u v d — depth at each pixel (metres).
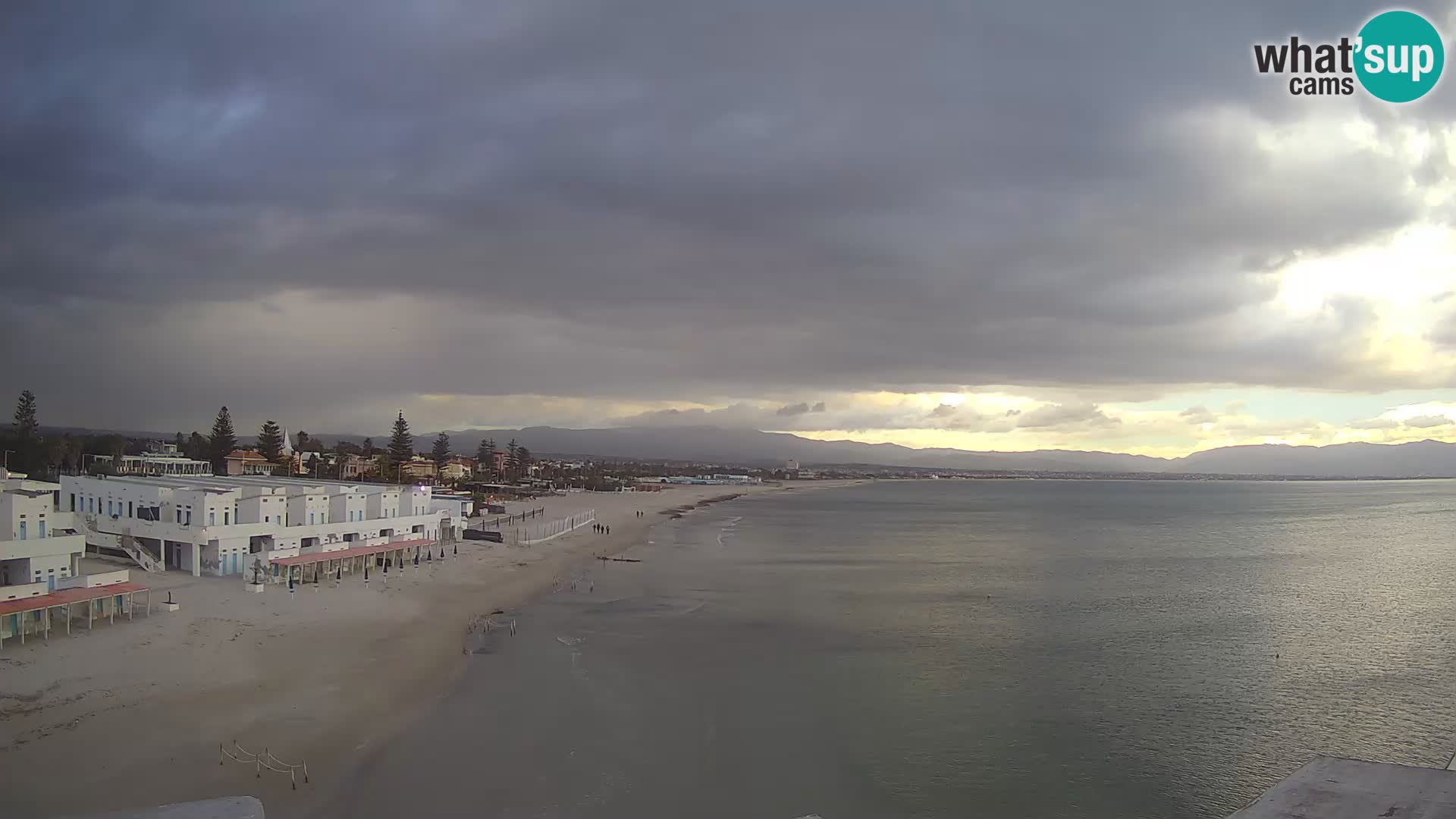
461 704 44.94
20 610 46.53
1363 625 72.12
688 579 93.12
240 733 38.03
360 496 86.88
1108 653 60.72
